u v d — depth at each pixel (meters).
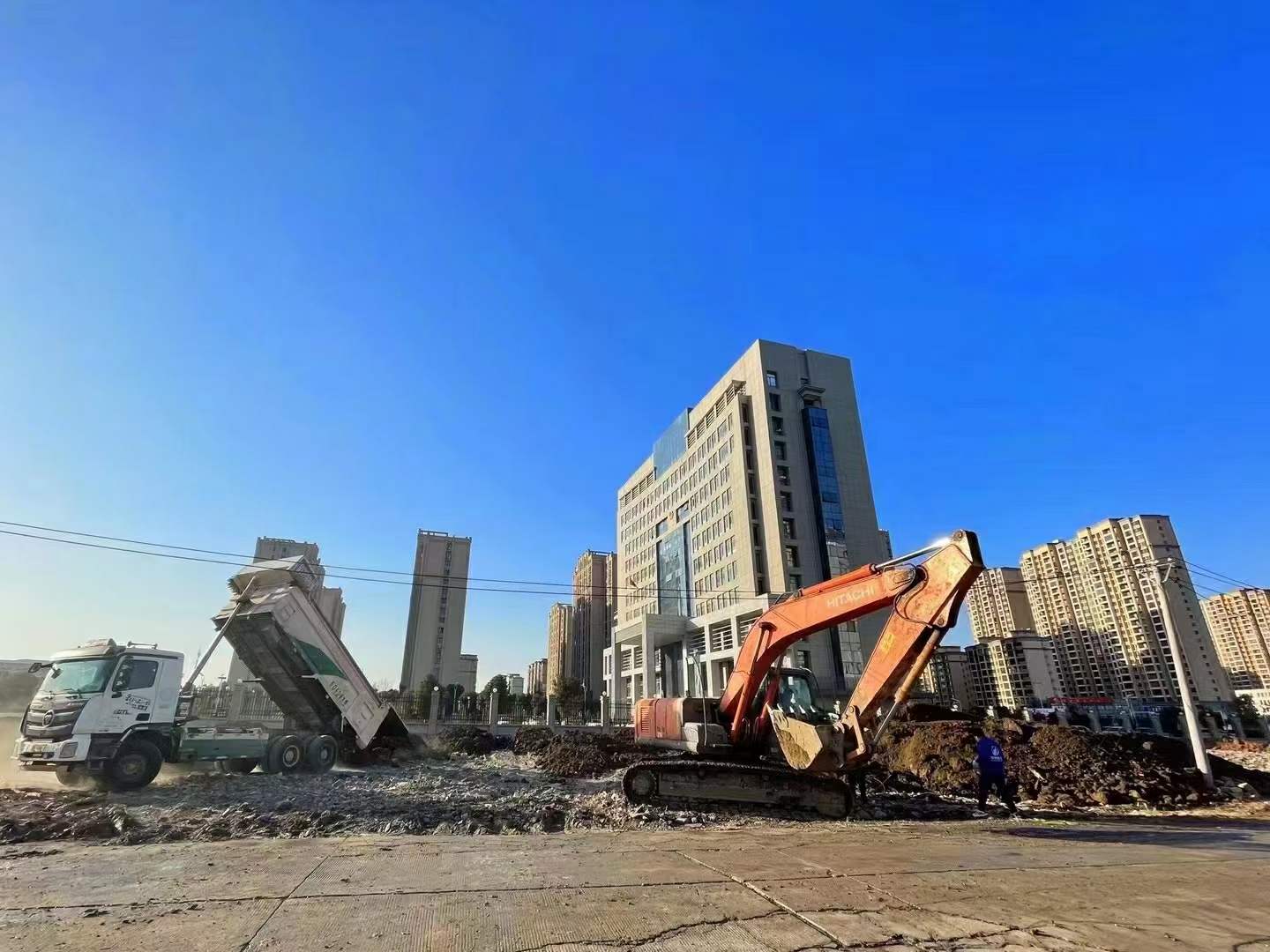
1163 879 8.07
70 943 5.05
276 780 16.66
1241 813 16.30
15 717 23.89
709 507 87.56
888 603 13.24
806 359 83.44
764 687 15.74
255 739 17.77
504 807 13.04
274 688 20.00
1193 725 20.08
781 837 10.70
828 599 14.18
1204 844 10.86
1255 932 6.03
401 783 16.69
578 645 128.00
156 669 15.28
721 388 88.75
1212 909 6.77
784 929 5.75
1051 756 19.77
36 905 5.99
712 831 11.41
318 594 20.27
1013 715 43.09
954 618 11.84
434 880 7.08
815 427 78.88
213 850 8.55
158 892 6.44
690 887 7.05
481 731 32.84
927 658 12.14
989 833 11.76
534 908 6.14
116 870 7.31
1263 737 43.88
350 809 12.30
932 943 5.53
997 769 15.29
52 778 17.17
